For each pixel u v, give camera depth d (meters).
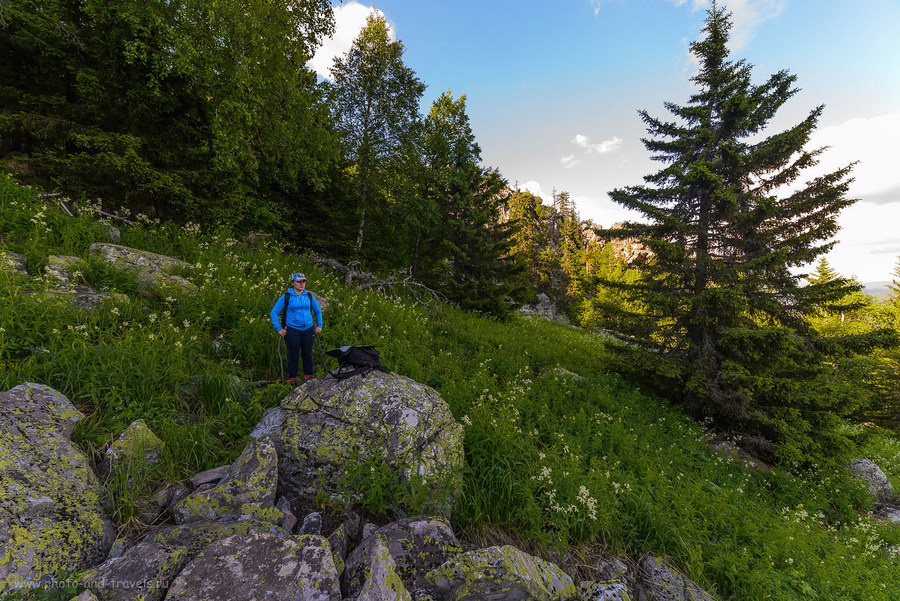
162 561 2.62
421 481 3.91
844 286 8.95
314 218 17.47
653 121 10.81
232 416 4.63
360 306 10.22
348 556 3.29
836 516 7.61
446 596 3.04
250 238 12.84
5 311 4.36
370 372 5.18
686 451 8.05
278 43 11.06
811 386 9.12
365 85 16.41
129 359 4.57
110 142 8.66
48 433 3.19
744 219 9.24
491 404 6.90
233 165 9.91
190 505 3.20
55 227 7.26
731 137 9.73
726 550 4.72
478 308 18.17
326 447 4.12
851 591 4.57
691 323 10.27
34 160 8.62
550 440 6.53
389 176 16.92
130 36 8.90
